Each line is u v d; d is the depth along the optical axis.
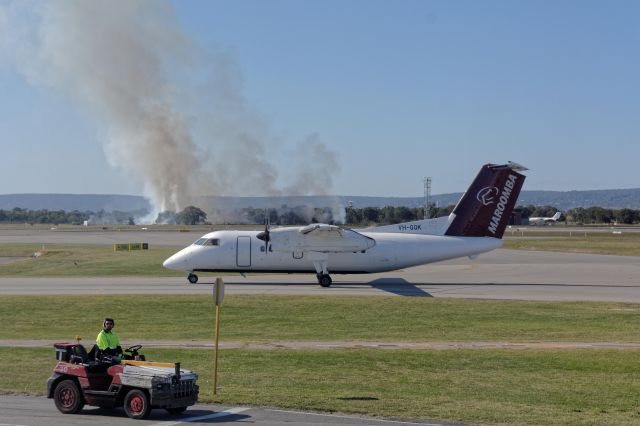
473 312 98.50
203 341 78.06
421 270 165.50
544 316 95.31
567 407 49.28
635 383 57.72
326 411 47.66
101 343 48.53
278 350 71.94
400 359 67.31
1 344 76.56
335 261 129.12
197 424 43.88
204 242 132.38
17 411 47.38
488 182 132.12
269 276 149.75
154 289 123.31
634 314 96.69
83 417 45.78
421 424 44.22
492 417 46.03
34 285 130.88
